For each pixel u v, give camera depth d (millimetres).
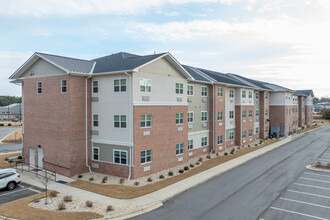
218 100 33438
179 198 17094
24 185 19719
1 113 116188
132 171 21031
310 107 80812
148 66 22453
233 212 14812
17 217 13672
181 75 26703
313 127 72875
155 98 23219
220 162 27812
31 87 25672
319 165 25609
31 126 25812
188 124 29344
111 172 22312
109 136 22469
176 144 25938
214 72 43781
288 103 54031
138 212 14789
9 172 18812
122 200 16406
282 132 51688
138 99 21422
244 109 39750
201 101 31641
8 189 18531
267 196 17422
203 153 32031
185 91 27234
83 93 23000
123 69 21266
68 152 21969
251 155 31719
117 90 21906
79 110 22656
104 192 17891
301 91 79125
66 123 22109
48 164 23875
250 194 17844
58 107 22828
